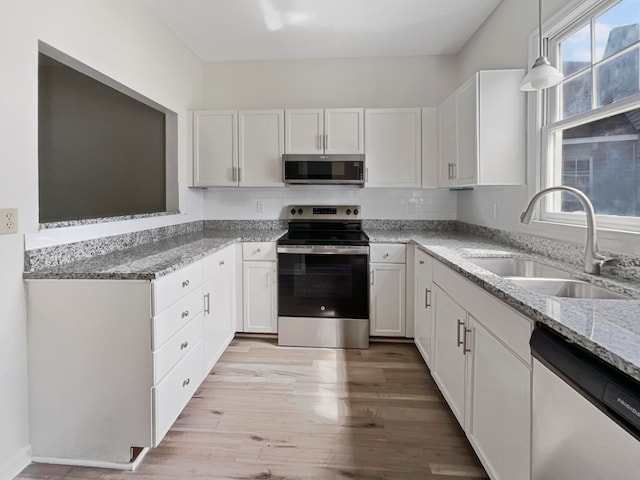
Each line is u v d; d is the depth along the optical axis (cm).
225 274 276
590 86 187
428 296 246
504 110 237
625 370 75
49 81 328
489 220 287
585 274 161
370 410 211
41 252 170
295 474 162
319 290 299
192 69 345
